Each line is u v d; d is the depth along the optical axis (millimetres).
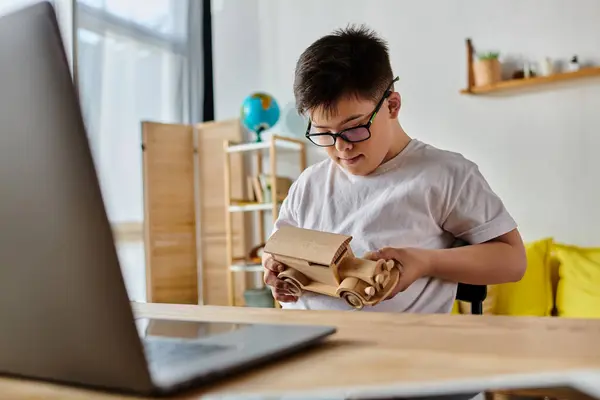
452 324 544
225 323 543
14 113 312
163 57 2994
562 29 2467
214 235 3062
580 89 2432
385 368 377
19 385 352
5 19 311
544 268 2281
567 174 2461
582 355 398
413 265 872
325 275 796
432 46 2725
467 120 2658
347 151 1035
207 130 3062
